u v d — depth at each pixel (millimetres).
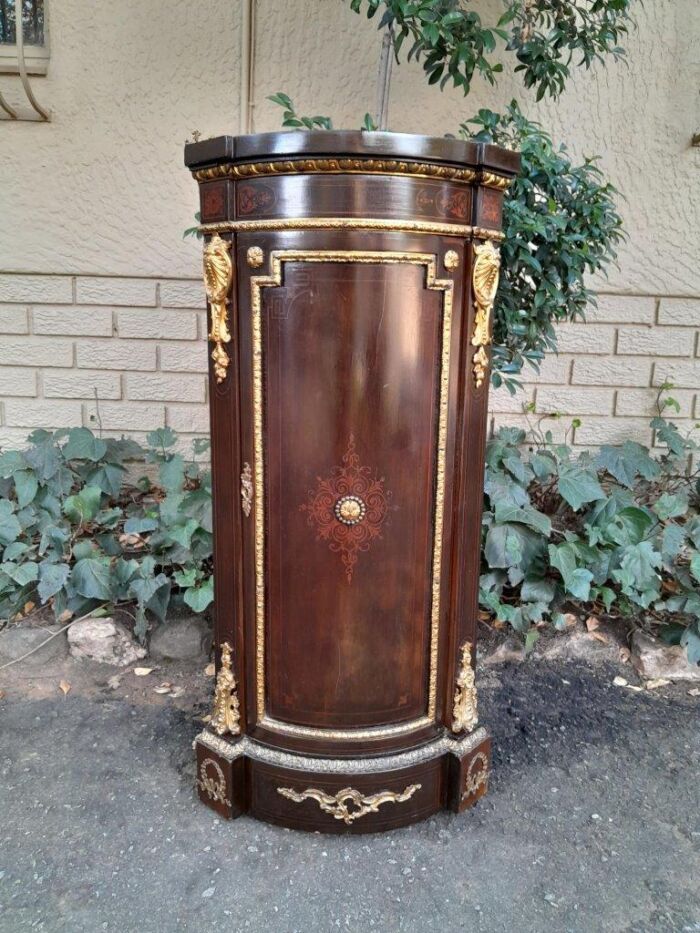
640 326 2969
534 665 2316
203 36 2662
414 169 1279
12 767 1782
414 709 1571
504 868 1477
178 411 2936
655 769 1820
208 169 1366
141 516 2570
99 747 1873
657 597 2291
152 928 1317
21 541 2471
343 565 1447
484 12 2680
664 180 2861
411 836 1562
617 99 2791
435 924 1339
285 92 2730
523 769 1813
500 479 2422
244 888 1413
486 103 2766
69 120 2699
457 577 1537
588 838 1568
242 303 1393
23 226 2771
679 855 1521
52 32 2627
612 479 2906
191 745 1888
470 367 1457
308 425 1393
